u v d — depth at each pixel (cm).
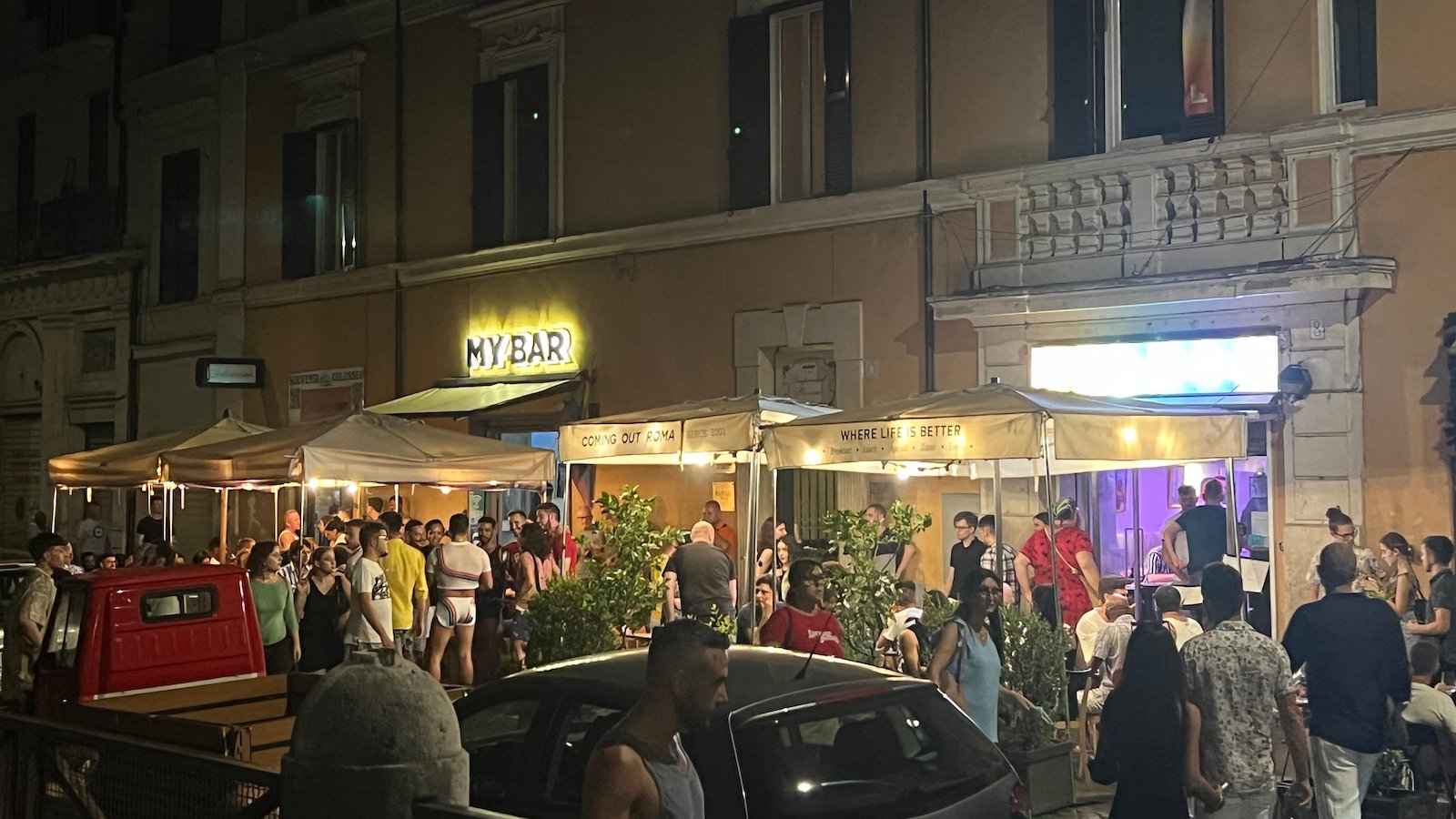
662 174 1678
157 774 518
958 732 539
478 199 1883
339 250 2105
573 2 1777
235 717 818
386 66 2020
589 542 1288
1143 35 1295
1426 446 1115
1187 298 1216
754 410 1111
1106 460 952
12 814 591
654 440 1169
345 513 1956
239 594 964
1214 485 1205
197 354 2306
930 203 1414
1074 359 1305
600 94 1748
